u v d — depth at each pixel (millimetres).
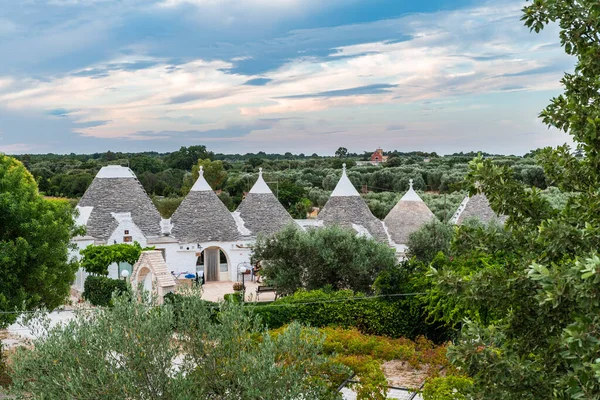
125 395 10883
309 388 12086
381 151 121500
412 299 24547
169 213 72250
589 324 7059
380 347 19141
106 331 11312
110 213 40469
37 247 22594
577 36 9195
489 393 8945
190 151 118500
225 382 11531
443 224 35344
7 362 19344
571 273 7254
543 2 9328
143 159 103125
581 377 7043
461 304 10141
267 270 30453
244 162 131250
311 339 12367
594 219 8883
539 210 10102
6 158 25562
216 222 42312
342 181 42750
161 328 11469
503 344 9570
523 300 9102
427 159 110438
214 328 11953
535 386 8695
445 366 18359
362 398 14453
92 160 114875
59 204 25219
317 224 41875
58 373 10867
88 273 37906
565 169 10406
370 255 29500
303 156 158125
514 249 10164
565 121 10094
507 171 10297
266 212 43875
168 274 29422
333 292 26266
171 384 11109
